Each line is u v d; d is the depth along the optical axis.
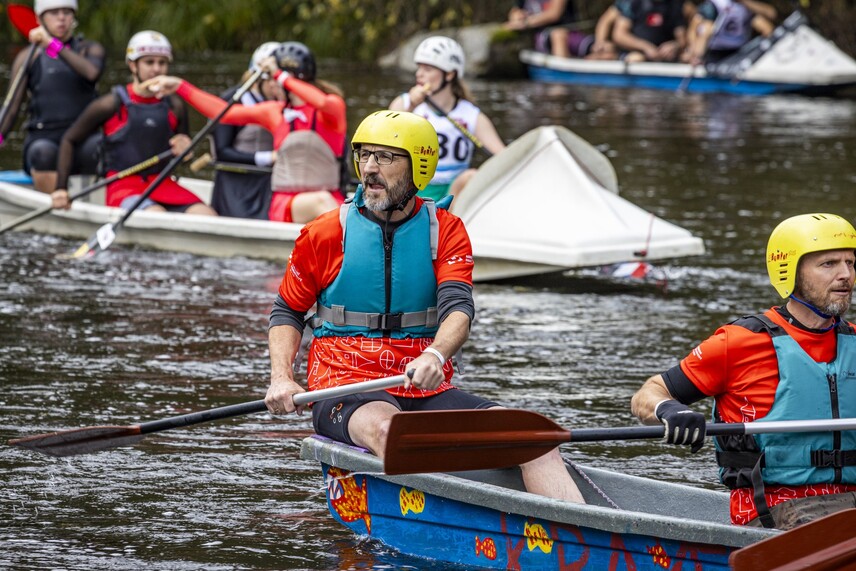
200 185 22.98
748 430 8.20
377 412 9.29
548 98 43.16
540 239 17.78
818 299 8.26
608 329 16.05
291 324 9.71
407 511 9.30
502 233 18.11
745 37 45.91
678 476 11.10
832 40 52.91
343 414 9.47
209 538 9.51
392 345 9.59
